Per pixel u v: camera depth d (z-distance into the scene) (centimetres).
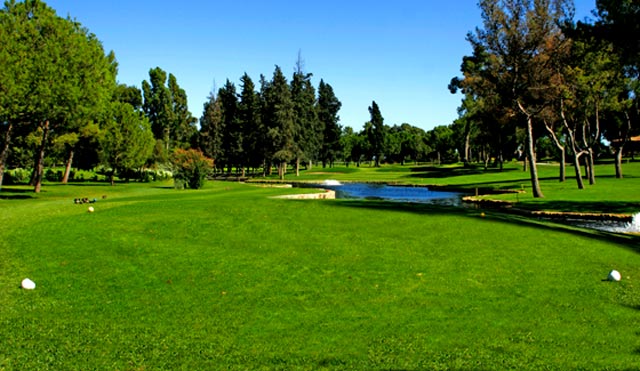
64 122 3316
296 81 8581
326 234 1462
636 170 5306
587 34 2161
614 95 3772
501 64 3114
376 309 820
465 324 746
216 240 1369
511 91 3177
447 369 586
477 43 3142
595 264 1159
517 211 2477
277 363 603
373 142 11238
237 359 614
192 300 863
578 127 6359
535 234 1526
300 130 8194
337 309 820
